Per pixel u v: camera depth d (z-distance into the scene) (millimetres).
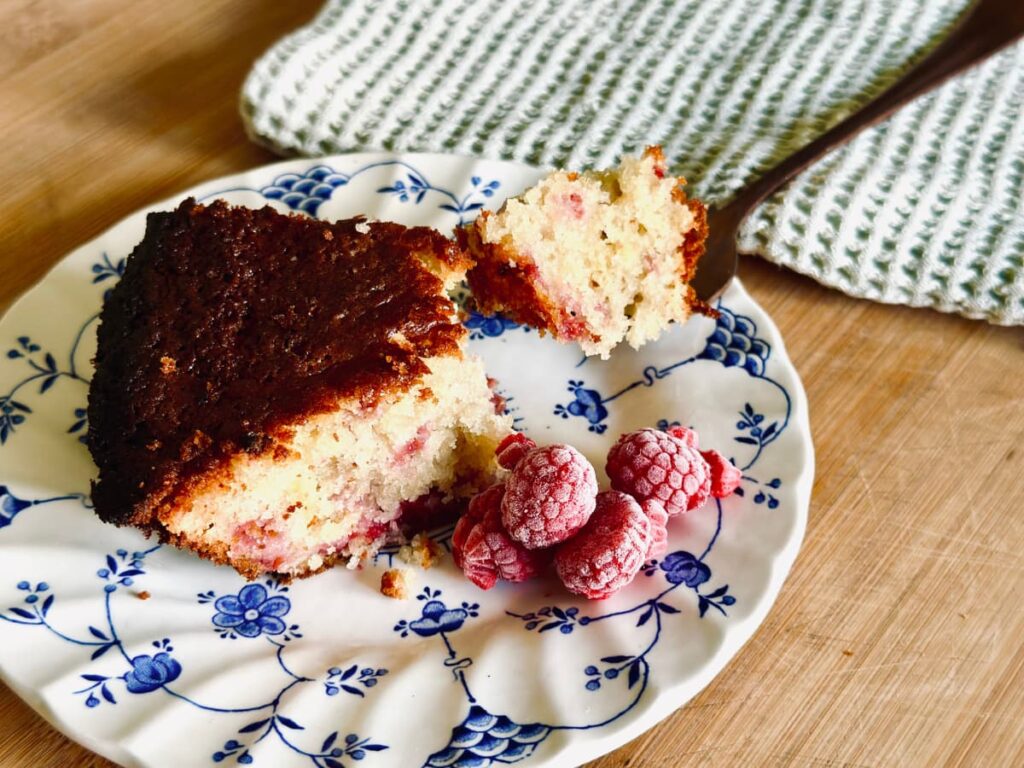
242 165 273
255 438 175
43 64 303
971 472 205
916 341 231
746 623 167
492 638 173
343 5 304
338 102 274
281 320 190
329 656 173
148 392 182
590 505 175
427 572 189
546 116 272
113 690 159
